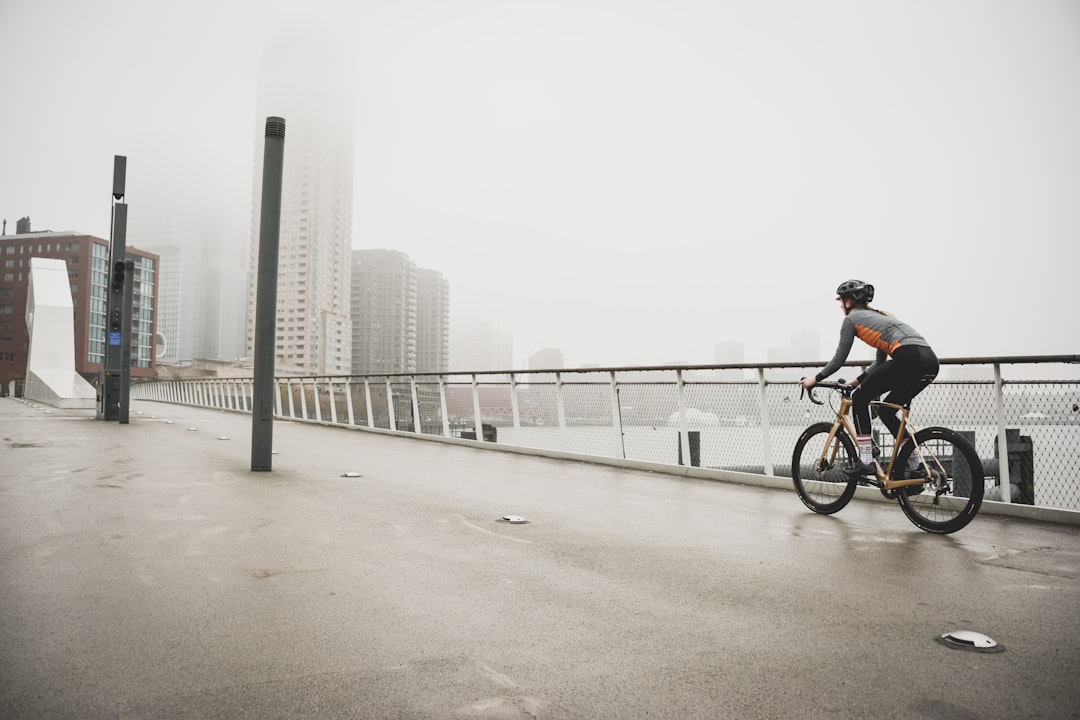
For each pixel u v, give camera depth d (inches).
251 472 346.3
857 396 247.1
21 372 5073.8
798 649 122.3
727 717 96.6
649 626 133.3
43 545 188.9
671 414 390.0
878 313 247.9
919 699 103.0
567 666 113.3
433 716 95.1
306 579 160.7
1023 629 133.7
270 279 357.1
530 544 201.6
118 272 717.9
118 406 748.6
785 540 212.8
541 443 474.0
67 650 116.1
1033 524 242.5
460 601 146.7
